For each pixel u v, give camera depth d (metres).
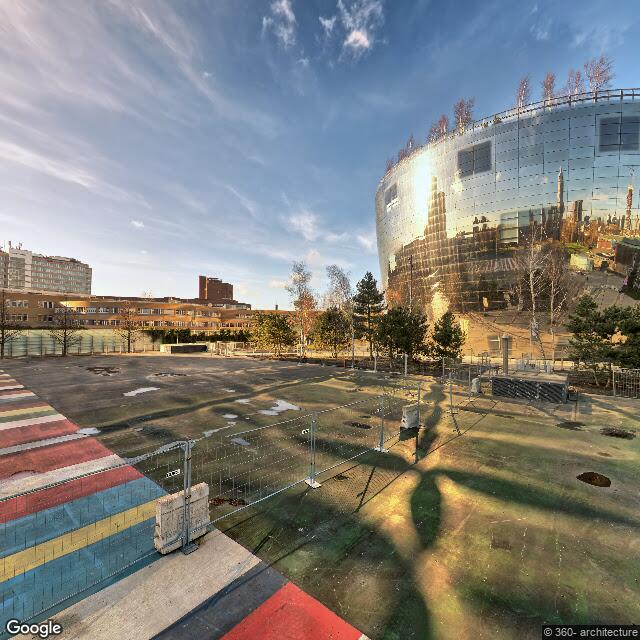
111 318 72.69
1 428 11.07
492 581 4.36
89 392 17.06
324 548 5.00
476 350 46.81
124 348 52.44
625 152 39.06
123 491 6.73
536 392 15.64
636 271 37.03
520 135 44.09
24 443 9.67
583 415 13.01
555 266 40.28
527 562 4.75
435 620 3.73
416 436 10.38
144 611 3.80
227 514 5.90
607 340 19.55
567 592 4.18
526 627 3.65
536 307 41.03
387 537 5.29
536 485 7.16
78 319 70.00
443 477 7.50
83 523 5.60
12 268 154.50
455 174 50.53
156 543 4.85
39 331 58.97
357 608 3.89
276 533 5.37
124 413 13.00
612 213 38.75
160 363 31.39
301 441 9.80
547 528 5.60
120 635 3.48
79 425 11.41
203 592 4.11
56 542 5.09
